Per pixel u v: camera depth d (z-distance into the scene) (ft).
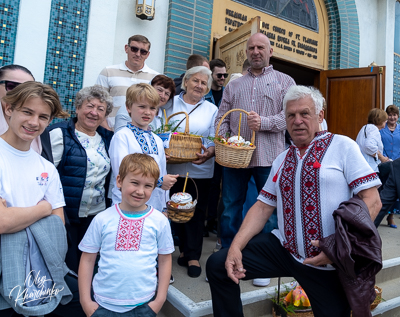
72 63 11.61
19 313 4.64
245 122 9.02
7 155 4.90
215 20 15.85
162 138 7.96
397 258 11.31
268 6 17.71
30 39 10.82
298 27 18.90
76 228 7.18
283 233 6.07
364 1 21.22
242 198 9.25
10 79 5.84
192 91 9.32
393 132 17.56
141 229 5.24
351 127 18.81
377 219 12.33
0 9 10.34
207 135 9.58
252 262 6.31
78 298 5.87
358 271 5.08
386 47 21.54
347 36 19.99
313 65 19.65
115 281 4.97
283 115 8.52
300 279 5.94
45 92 4.85
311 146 5.90
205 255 10.47
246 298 7.77
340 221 4.97
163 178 6.91
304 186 5.67
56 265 5.03
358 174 5.37
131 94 6.97
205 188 9.48
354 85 18.75
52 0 11.21
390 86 21.98
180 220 7.33
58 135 6.95
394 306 9.26
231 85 9.59
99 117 7.28
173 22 14.01
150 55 13.83
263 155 8.71
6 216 4.51
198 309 6.99
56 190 5.51
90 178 7.15
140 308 5.06
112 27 12.30
